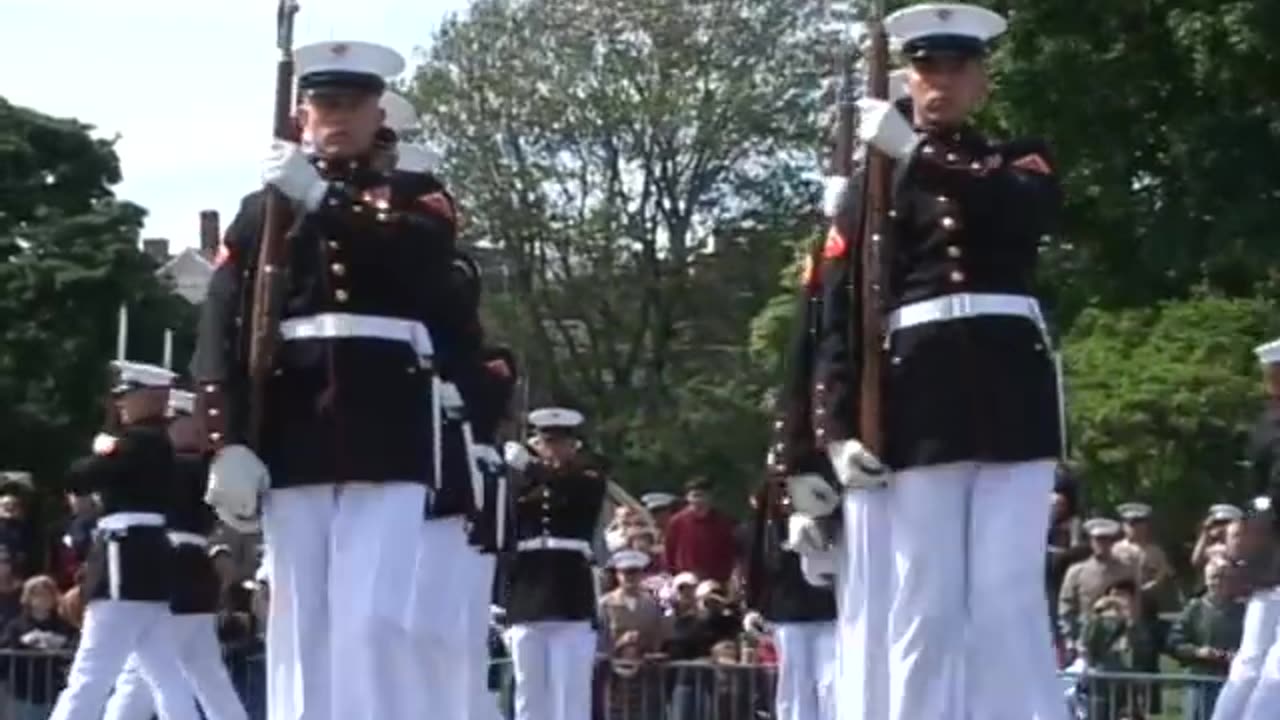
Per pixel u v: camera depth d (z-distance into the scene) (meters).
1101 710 22.91
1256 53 32.66
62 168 55.59
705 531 28.52
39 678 24.30
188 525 20.12
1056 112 34.34
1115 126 34.31
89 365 53.06
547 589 21.33
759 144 71.00
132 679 20.56
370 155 12.23
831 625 19.48
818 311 11.84
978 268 11.50
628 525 28.80
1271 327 34.72
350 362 11.90
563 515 21.38
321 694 12.02
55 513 40.06
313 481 11.87
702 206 71.62
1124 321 35.34
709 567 28.38
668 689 24.64
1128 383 34.00
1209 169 33.62
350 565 11.91
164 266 64.94
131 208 54.53
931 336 11.46
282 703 12.10
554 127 69.88
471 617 17.56
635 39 70.31
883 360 11.56
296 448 11.91
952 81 11.57
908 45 11.62
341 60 12.06
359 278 11.97
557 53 70.06
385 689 11.88
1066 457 13.01
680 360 72.12
